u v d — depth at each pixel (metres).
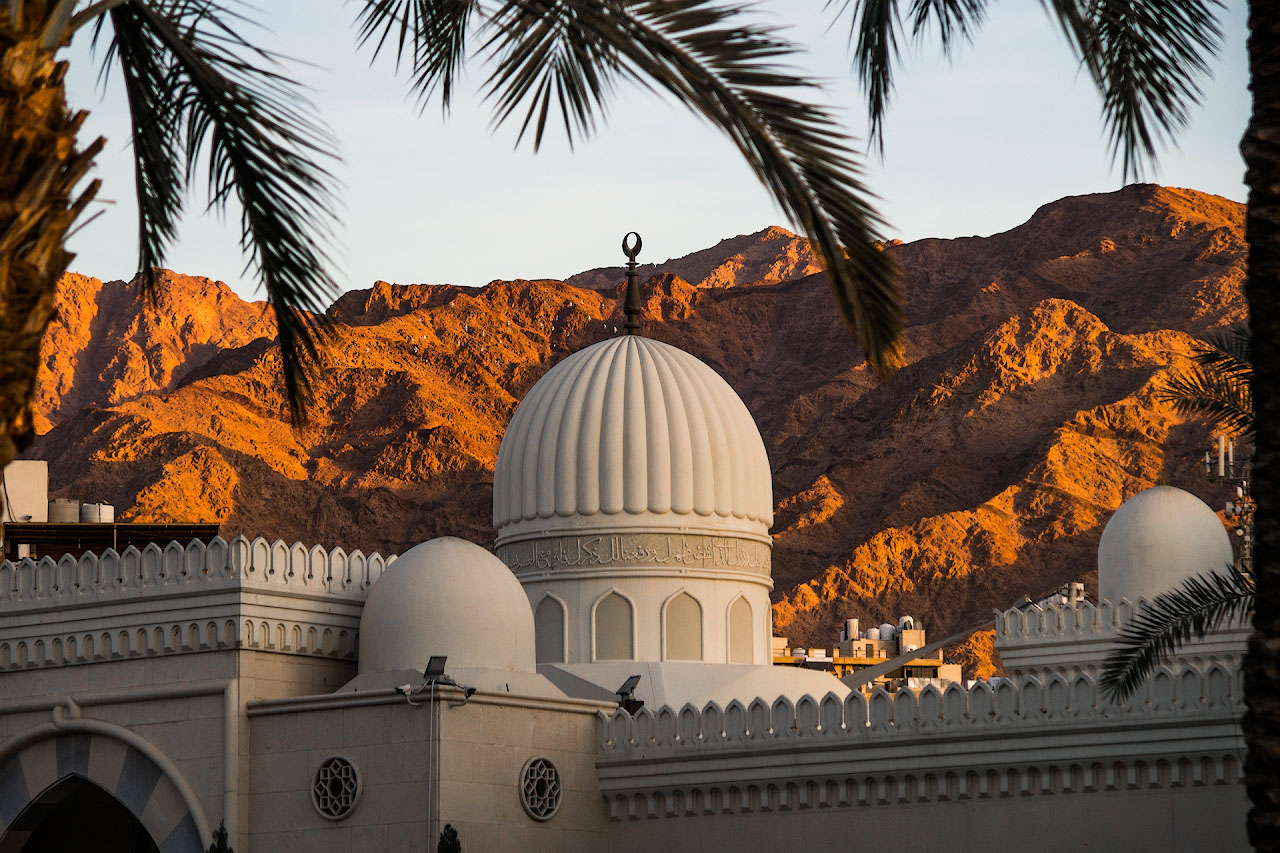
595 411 73.81
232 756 59.47
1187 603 44.50
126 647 62.12
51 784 63.41
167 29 24.56
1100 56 27.84
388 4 30.25
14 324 19.88
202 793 60.00
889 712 58.22
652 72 22.91
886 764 57.81
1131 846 53.66
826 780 59.03
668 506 72.50
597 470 72.94
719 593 72.88
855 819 58.53
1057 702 55.25
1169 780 53.34
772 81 22.77
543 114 26.03
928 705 57.56
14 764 64.19
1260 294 28.28
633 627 71.50
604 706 63.84
